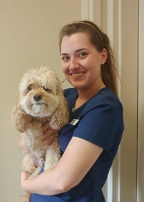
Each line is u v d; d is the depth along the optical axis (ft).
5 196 5.55
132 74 4.94
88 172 3.22
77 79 3.38
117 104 3.20
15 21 5.08
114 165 5.08
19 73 5.21
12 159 5.45
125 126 5.00
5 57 5.13
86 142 2.91
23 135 3.82
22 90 3.54
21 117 3.56
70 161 2.88
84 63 3.26
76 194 3.27
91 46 3.30
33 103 3.33
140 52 4.86
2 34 5.06
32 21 5.14
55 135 3.63
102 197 3.62
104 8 5.04
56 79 3.64
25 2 5.07
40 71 3.61
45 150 3.71
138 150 5.05
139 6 4.85
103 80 3.78
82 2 5.19
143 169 4.86
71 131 3.37
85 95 3.64
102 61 3.57
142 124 4.85
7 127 5.32
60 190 2.94
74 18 5.30
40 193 3.21
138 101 4.99
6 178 5.49
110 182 5.15
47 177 3.06
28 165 3.93
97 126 2.95
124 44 4.86
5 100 5.24
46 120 3.63
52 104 3.39
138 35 4.91
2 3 5.00
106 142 2.98
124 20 4.83
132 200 5.17
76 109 3.59
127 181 5.12
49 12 5.18
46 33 5.21
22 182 3.47
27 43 5.17
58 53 5.29
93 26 3.53
